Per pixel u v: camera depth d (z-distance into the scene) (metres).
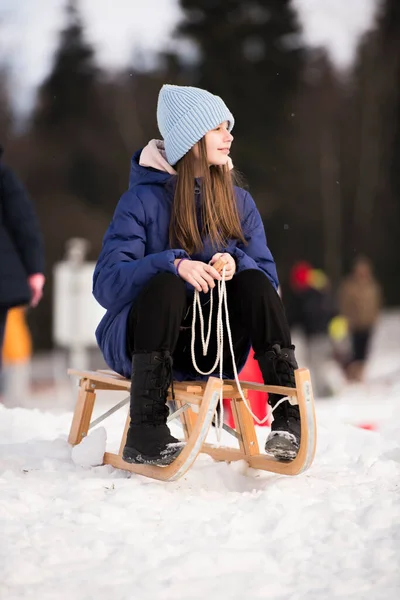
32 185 49.91
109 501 4.93
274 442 5.23
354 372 26.02
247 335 5.60
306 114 53.12
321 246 53.53
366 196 54.31
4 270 7.40
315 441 5.14
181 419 6.12
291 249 53.00
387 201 54.66
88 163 50.53
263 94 52.47
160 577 3.86
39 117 50.19
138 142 51.25
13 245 7.54
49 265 47.69
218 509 4.84
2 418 7.99
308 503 4.90
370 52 54.31
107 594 3.66
